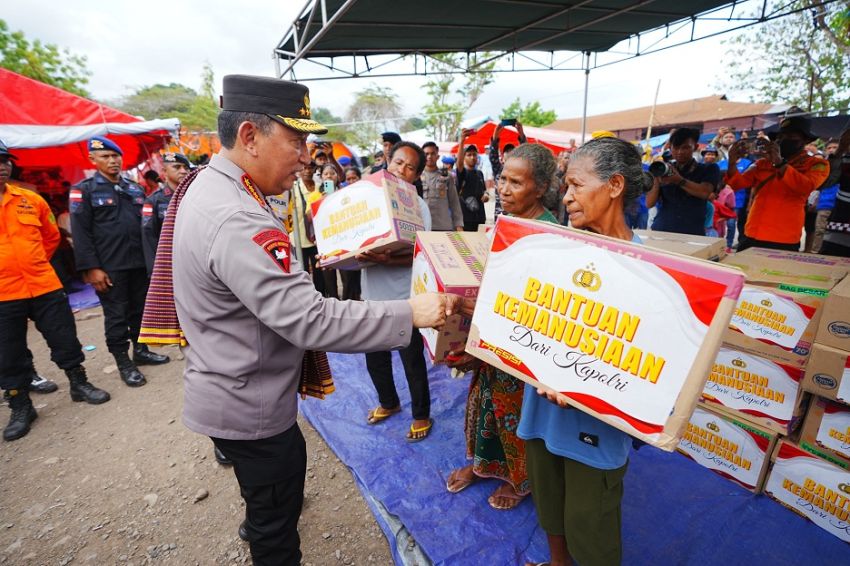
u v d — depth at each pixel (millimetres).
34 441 2891
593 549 1342
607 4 4844
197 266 1154
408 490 2207
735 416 2115
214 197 1167
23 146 5723
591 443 1263
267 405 1296
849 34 8516
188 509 2254
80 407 3307
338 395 3152
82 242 3352
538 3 4664
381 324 1223
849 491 1786
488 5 4527
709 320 860
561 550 1566
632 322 964
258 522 1438
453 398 3031
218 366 1242
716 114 19125
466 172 5738
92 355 4301
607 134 1841
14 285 2895
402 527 2008
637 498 2107
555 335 1101
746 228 4043
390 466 2387
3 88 5738
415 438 2584
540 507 1505
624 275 977
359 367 3574
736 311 2025
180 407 3273
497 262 1220
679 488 2156
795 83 13523
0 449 2812
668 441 910
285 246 1160
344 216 2189
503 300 1208
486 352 1246
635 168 1196
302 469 1471
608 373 1008
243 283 1093
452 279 1491
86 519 2205
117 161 3535
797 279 1972
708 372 868
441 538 1904
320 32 3818
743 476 2129
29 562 1964
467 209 5754
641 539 1887
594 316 1026
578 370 1062
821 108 12930
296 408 1419
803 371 1853
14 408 2994
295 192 4891
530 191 1696
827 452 1841
